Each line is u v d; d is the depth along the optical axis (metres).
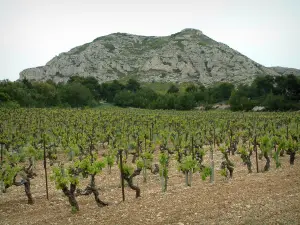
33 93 93.25
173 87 145.62
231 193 16.06
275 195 15.20
